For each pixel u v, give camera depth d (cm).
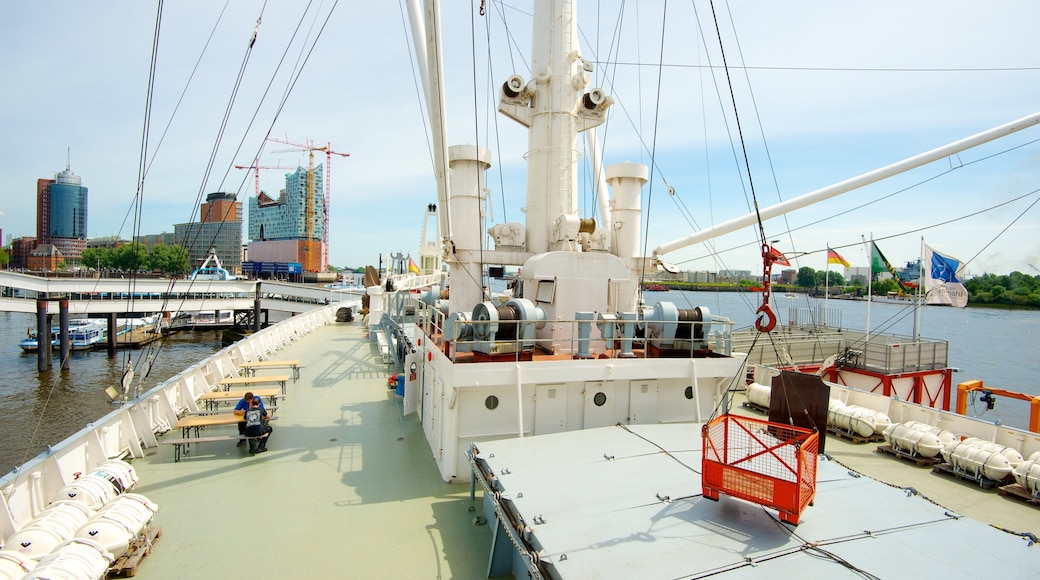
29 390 4106
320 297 5762
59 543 604
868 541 480
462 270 1173
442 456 944
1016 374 3800
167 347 5903
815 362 2048
